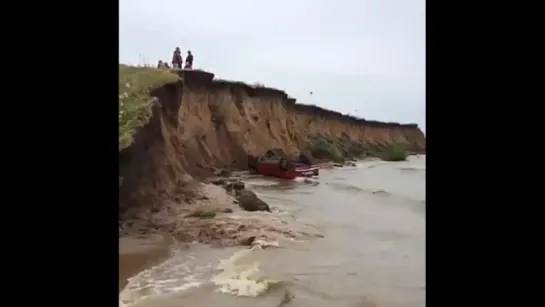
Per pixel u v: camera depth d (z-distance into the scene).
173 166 9.23
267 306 4.55
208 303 4.46
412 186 11.54
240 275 5.18
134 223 7.23
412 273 5.72
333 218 9.08
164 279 4.97
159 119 9.08
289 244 6.82
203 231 6.82
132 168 7.80
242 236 6.97
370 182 12.98
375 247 7.08
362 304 4.65
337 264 5.95
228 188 10.10
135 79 9.23
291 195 11.59
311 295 4.80
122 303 4.42
